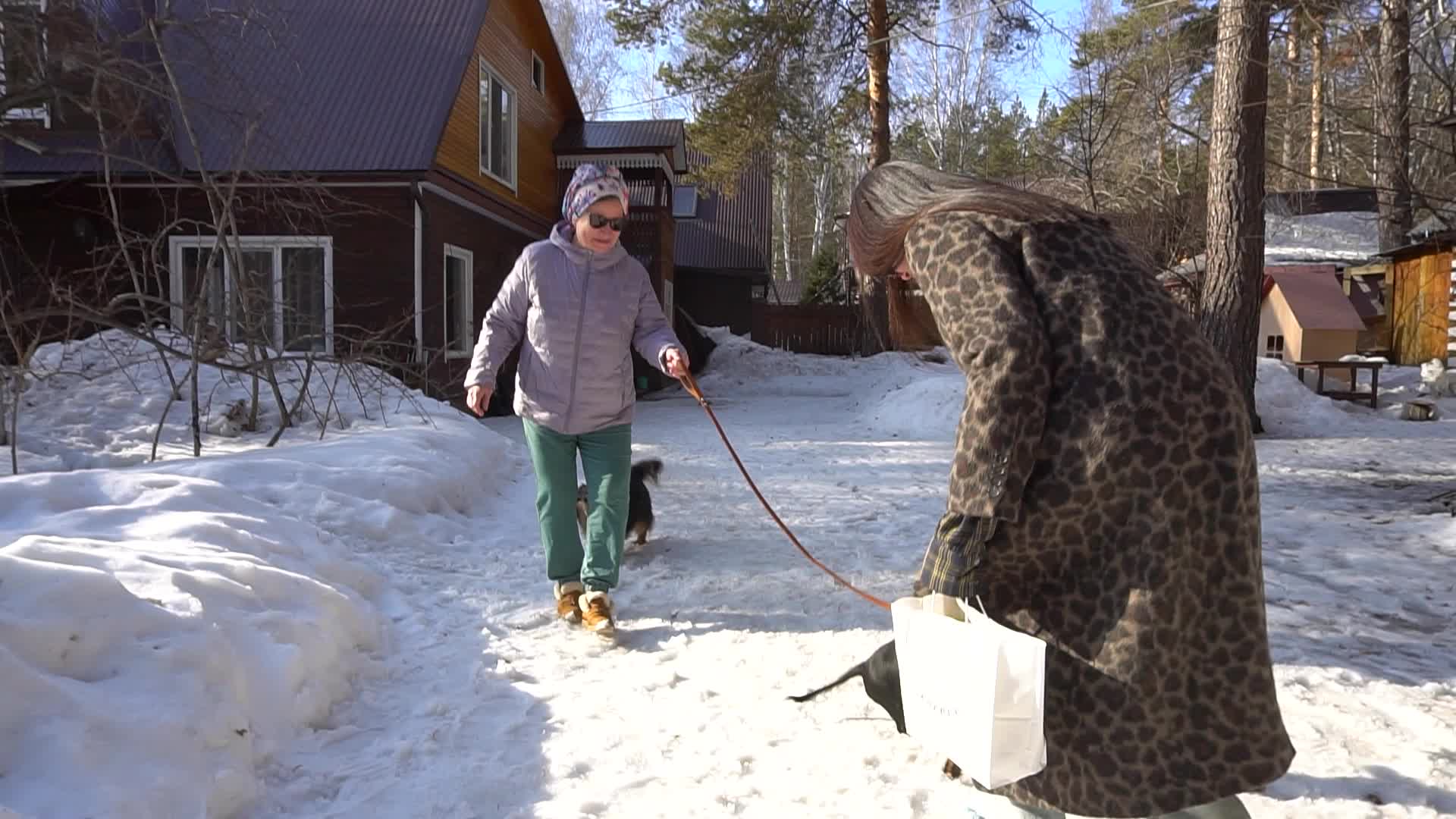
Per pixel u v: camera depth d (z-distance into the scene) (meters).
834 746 3.03
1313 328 17.08
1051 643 1.90
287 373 10.27
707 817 2.58
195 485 4.65
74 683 2.48
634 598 4.70
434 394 13.52
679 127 22.05
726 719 3.22
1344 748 3.01
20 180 11.91
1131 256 2.02
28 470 7.21
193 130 7.69
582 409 4.09
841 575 5.17
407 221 13.27
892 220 2.21
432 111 13.49
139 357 10.22
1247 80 11.76
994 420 1.83
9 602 2.58
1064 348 1.90
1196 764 1.81
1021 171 20.88
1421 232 16.77
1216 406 1.88
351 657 3.53
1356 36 10.32
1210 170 12.32
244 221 11.99
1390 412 14.91
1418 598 4.88
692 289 29.98
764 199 30.73
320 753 2.92
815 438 11.95
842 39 21.53
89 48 7.14
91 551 3.27
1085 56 16.66
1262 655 1.86
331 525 5.15
